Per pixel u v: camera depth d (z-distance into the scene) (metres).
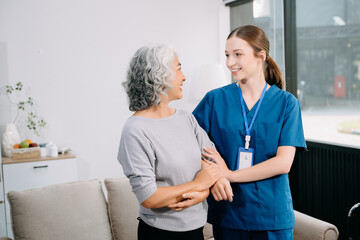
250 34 1.37
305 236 2.02
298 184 3.36
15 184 3.19
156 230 1.25
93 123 3.98
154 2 4.23
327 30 3.57
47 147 3.41
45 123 3.66
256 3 4.03
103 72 4.00
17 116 3.64
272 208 1.42
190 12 4.43
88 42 3.92
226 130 1.47
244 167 1.44
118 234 2.01
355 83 3.65
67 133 3.87
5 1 3.54
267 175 1.36
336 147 2.92
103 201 2.05
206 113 1.55
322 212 3.11
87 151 3.97
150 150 1.19
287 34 3.53
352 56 3.56
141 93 1.21
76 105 3.90
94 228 1.93
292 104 1.44
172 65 1.22
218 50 4.63
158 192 1.17
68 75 3.84
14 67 3.61
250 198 1.42
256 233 1.45
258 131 1.44
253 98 1.48
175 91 1.25
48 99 3.77
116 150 4.11
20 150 3.27
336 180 2.95
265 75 1.54
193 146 1.30
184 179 1.25
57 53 3.78
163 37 4.31
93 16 3.92
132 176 1.17
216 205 1.50
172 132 1.26
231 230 1.48
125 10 4.08
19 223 1.78
